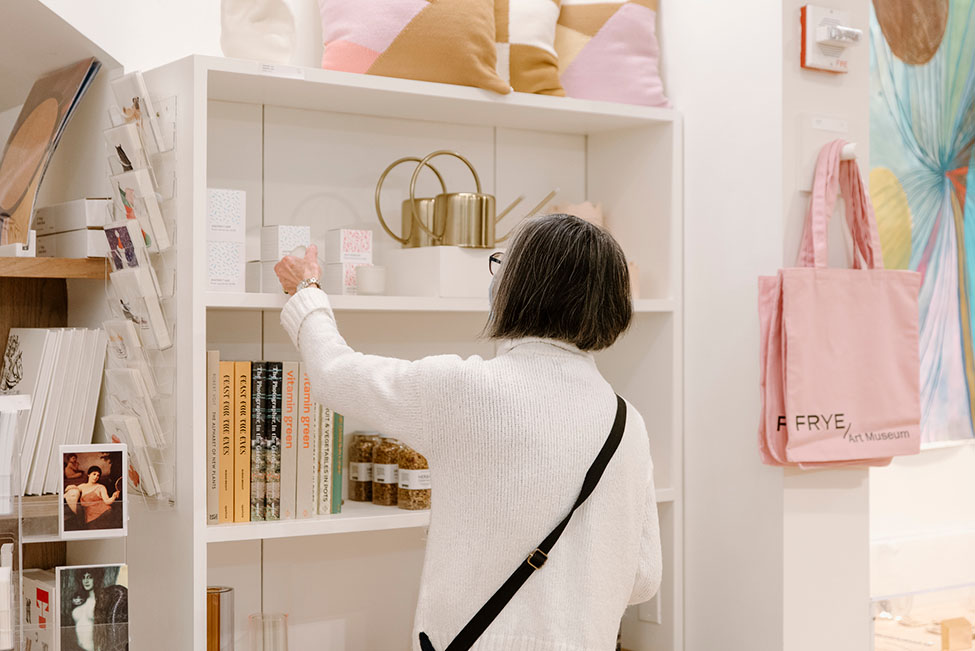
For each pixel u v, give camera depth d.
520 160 2.41
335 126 2.20
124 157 1.82
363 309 1.93
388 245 2.27
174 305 1.80
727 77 2.16
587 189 2.51
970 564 2.81
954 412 2.83
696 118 2.24
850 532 2.14
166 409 1.81
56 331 1.83
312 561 2.18
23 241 1.87
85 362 1.86
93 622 1.68
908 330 2.12
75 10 1.88
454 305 2.02
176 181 1.79
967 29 2.84
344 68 1.98
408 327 2.29
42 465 1.81
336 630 2.21
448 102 2.07
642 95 2.26
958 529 2.87
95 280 1.99
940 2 2.79
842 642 2.13
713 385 2.19
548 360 1.47
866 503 2.16
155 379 1.83
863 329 2.07
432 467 1.47
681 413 2.27
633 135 2.37
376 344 2.25
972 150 2.84
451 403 1.43
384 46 1.98
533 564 1.41
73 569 1.68
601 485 1.45
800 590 2.06
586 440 1.44
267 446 1.89
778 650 2.04
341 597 2.21
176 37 2.07
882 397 2.09
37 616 1.80
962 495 2.91
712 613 2.20
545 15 2.18
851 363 2.05
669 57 2.32
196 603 1.75
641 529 1.54
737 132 2.14
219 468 1.83
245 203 1.94
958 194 2.82
